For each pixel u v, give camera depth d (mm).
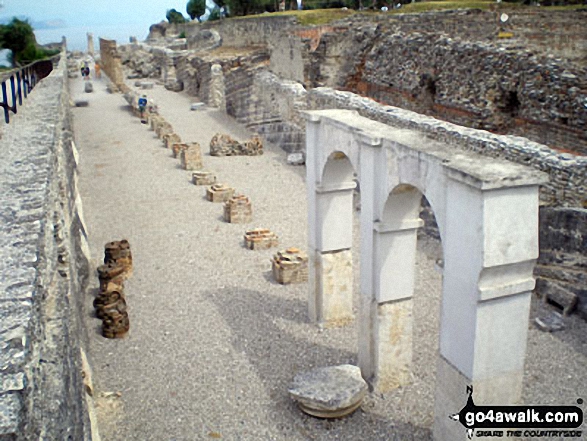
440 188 7445
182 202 19531
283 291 13336
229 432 8867
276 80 26500
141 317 12273
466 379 7375
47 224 5852
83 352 8852
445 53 19109
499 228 6758
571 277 11938
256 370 10383
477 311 7023
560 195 12039
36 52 34469
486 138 13578
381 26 24406
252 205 19125
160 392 9820
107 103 38562
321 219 11156
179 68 44156
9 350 3496
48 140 9141
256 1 50000
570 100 14680
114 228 17328
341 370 9609
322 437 8711
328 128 10352
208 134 29062
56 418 4078
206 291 13352
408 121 15789
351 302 11789
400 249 9172
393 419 9055
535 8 25203
